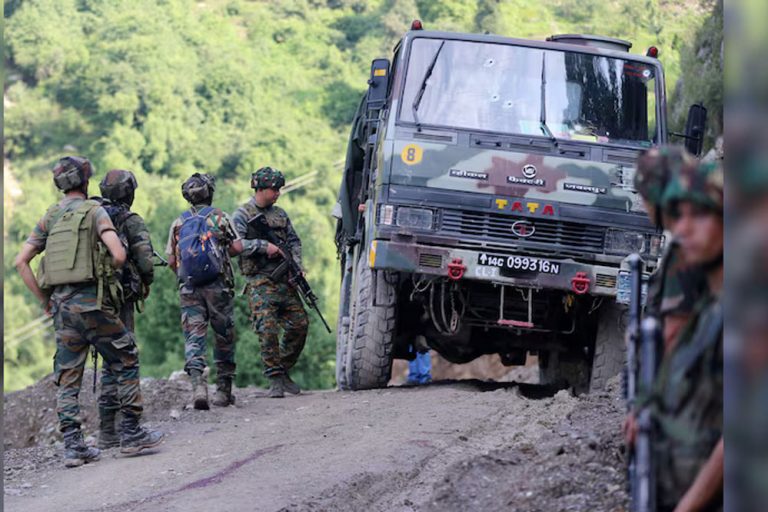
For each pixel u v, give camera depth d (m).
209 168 116.75
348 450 8.70
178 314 46.28
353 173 14.77
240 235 12.98
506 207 11.80
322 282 71.12
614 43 12.80
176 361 45.31
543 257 11.84
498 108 12.10
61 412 9.44
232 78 125.81
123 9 140.62
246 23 146.12
